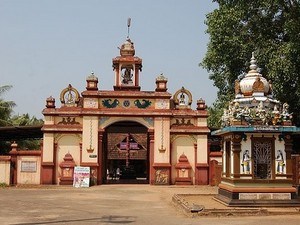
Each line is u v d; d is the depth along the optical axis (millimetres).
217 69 26922
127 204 16609
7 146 37656
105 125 27703
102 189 24250
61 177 27016
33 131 29922
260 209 12742
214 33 24734
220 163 27078
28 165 27406
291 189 13891
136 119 27828
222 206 13844
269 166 14250
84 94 27703
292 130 14141
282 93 22531
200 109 28312
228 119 14961
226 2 25734
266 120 14281
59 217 12688
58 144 27594
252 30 25109
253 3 24031
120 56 29562
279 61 21578
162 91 28156
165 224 11203
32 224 11258
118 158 32062
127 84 29359
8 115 37156
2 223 11430
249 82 15234
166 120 27844
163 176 27297
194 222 11438
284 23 23094
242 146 14234
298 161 18219
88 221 11844
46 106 27906
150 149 27688
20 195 20406
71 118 27797
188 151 27969
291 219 11703
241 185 13922
